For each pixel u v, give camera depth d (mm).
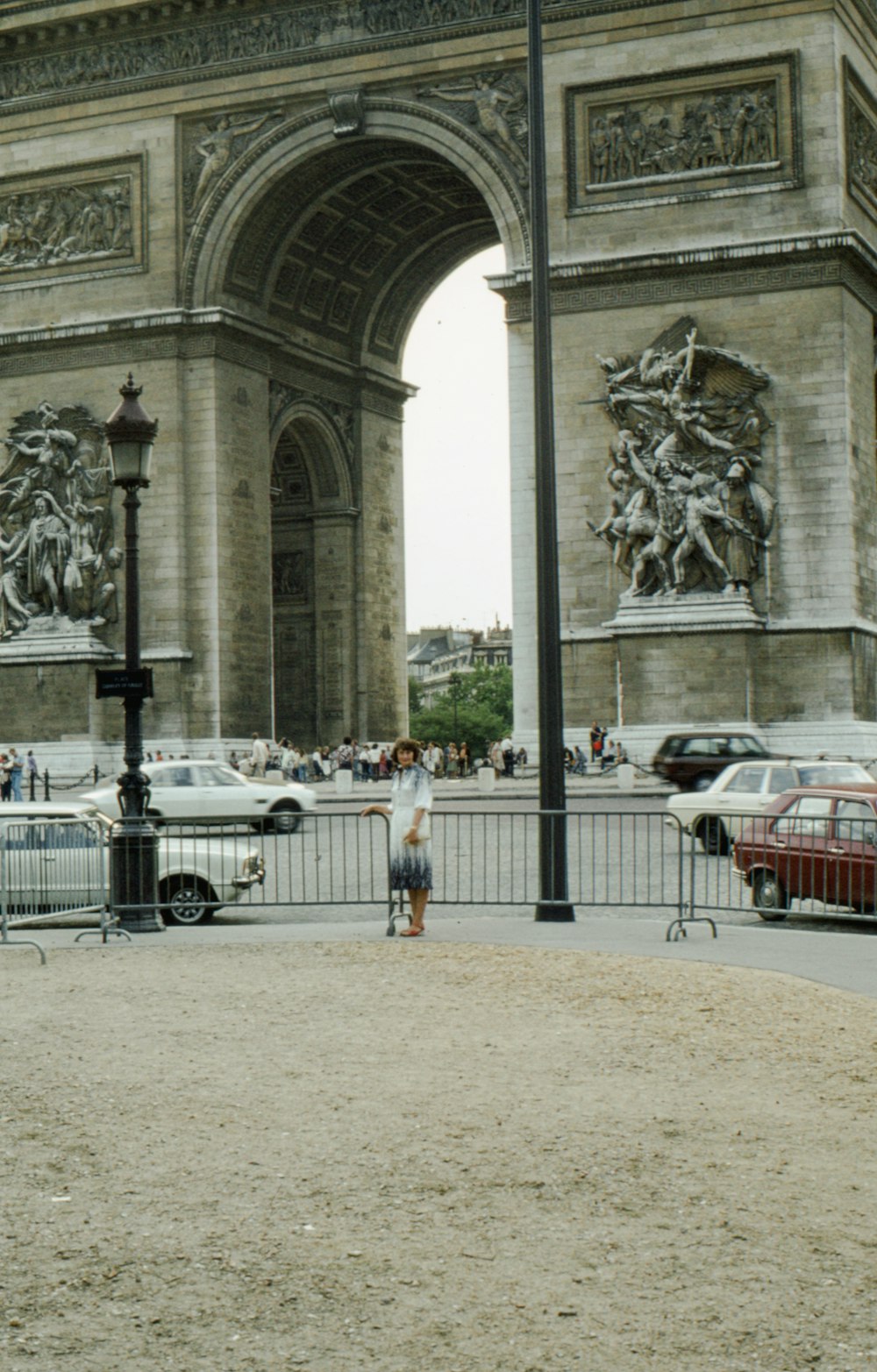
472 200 104000
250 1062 22422
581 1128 18969
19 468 97375
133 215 95562
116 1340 13219
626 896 43875
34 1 96438
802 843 38406
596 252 85750
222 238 94188
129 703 39719
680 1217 15961
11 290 98000
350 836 62594
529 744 86812
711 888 45094
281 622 111000
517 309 87562
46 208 97688
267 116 93500
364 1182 17094
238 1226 15828
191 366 94250
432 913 42250
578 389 86062
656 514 83875
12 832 39406
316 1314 13680
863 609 83938
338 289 105688
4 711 95875
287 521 110438
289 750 98625
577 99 86438
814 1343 13047
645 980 28609
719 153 84188
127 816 39188
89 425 95625
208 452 93625
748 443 83125
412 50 90188
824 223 82250
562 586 86375
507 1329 13359
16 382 97750
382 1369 12672
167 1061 22547
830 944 33875
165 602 93625
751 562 83188
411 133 90312
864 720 83500
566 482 86312
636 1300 13906
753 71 83500
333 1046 23375
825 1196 16609
